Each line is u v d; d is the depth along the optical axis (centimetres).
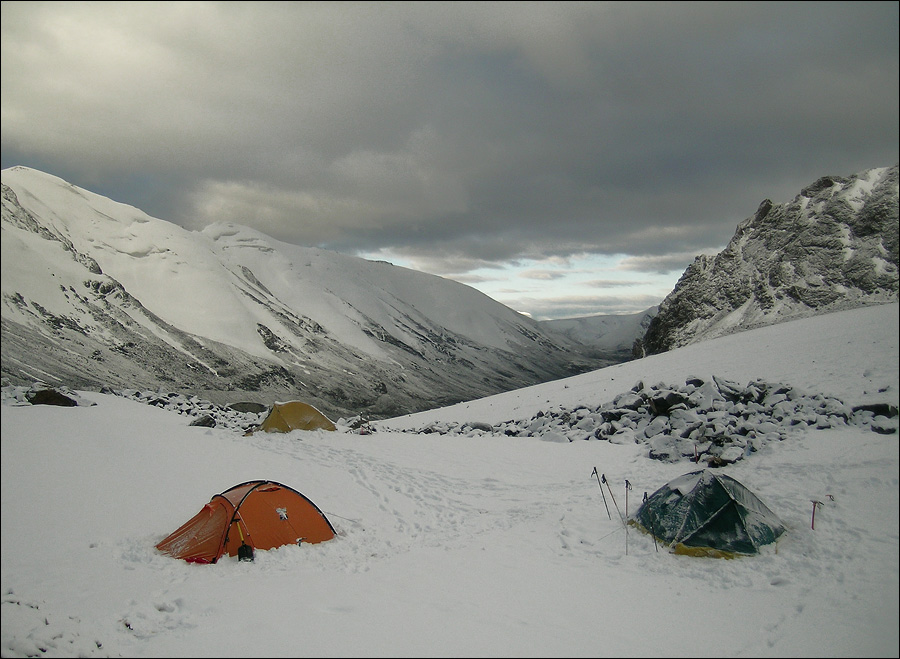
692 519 1070
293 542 1084
